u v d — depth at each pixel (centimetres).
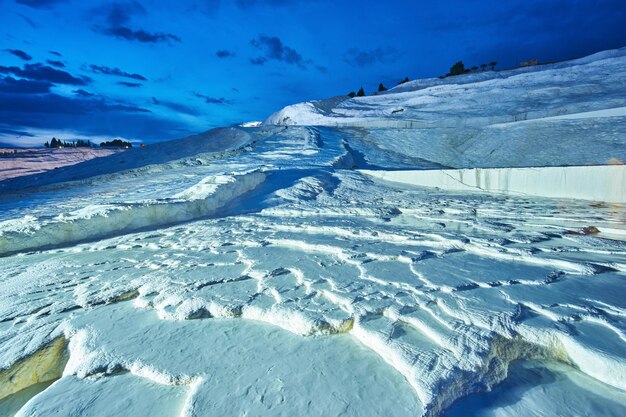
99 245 622
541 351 216
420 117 3428
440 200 910
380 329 238
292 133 2730
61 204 1283
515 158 1695
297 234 583
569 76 4094
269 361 225
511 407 180
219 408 184
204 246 548
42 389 252
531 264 356
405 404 179
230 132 3002
